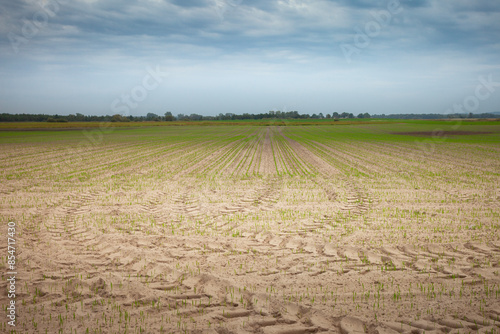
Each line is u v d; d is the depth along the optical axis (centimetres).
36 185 1582
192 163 2444
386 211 1097
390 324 452
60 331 444
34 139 5072
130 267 662
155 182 1680
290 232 880
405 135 5888
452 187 1516
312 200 1277
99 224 954
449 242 786
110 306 512
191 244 791
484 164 2316
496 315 470
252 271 638
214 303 518
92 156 2883
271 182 1684
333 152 3259
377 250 742
